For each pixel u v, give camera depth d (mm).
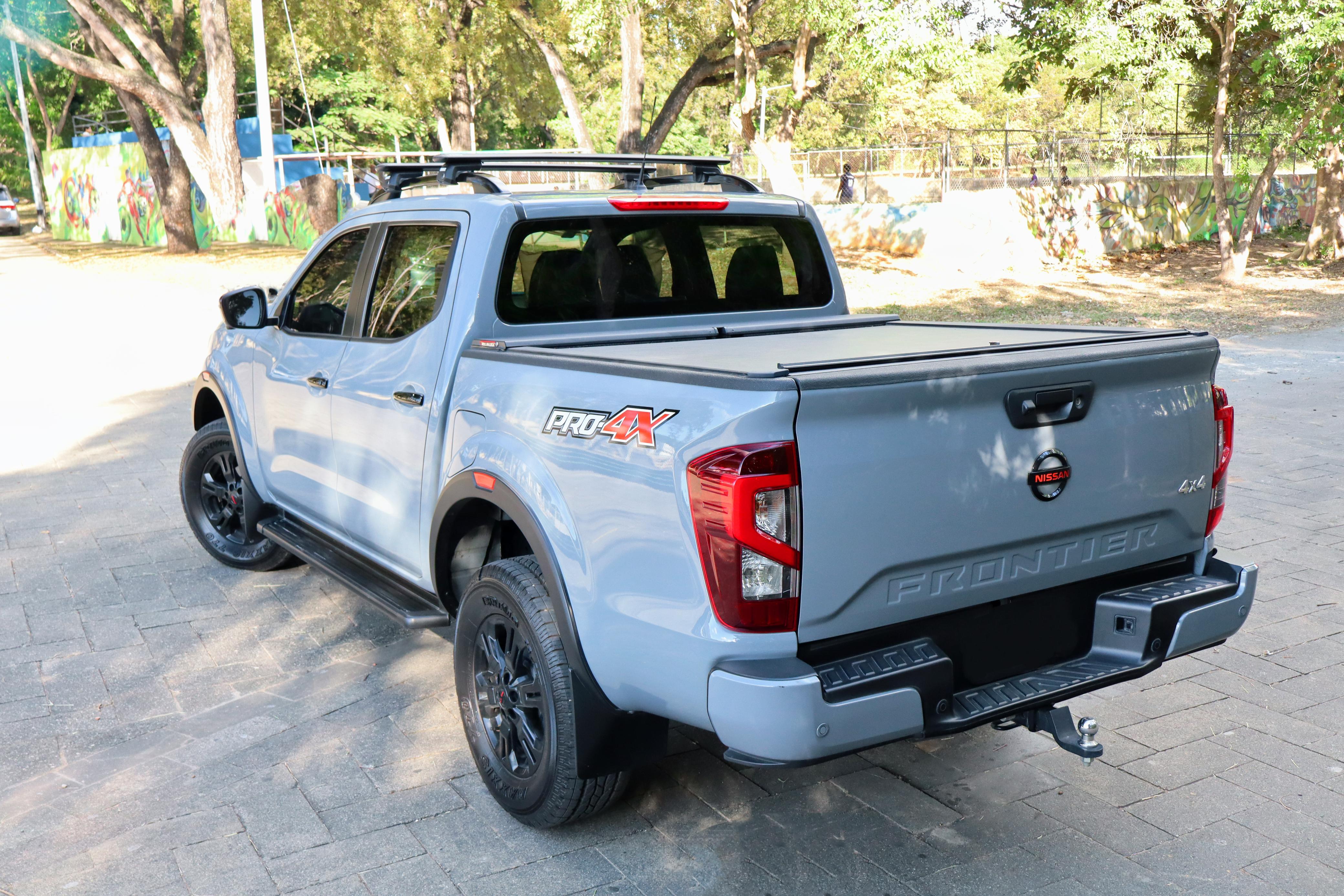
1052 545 2971
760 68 24609
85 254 35562
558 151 4344
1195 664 4578
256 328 4887
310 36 32688
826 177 32281
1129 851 3221
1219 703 4211
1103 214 27484
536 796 3230
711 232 4273
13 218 52906
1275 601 5262
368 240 4363
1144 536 3188
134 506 6953
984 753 3848
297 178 39625
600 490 2875
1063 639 3111
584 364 3045
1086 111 34250
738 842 3287
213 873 3129
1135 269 24906
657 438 2697
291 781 3650
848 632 2680
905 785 3625
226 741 3934
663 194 4145
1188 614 3117
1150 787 3590
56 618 5129
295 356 4672
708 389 2627
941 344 3447
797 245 4531
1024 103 52750
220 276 24734
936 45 16328
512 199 3814
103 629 4996
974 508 2775
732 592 2547
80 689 4375
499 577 3279
